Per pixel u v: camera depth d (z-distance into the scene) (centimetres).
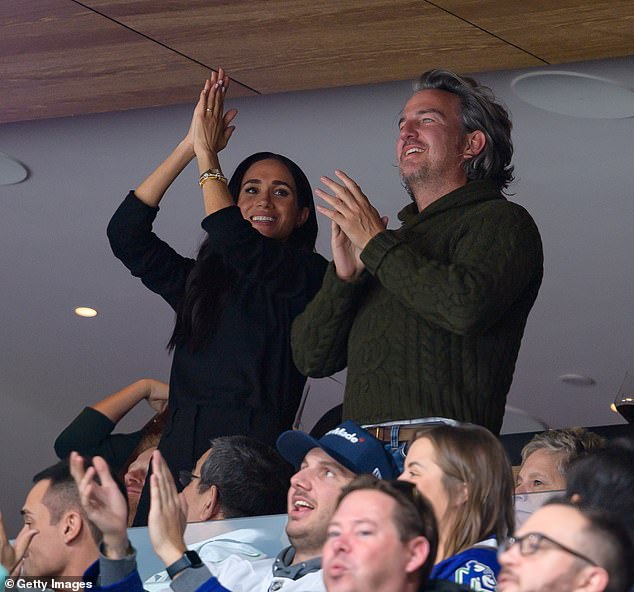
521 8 1137
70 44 1273
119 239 992
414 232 788
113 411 1114
